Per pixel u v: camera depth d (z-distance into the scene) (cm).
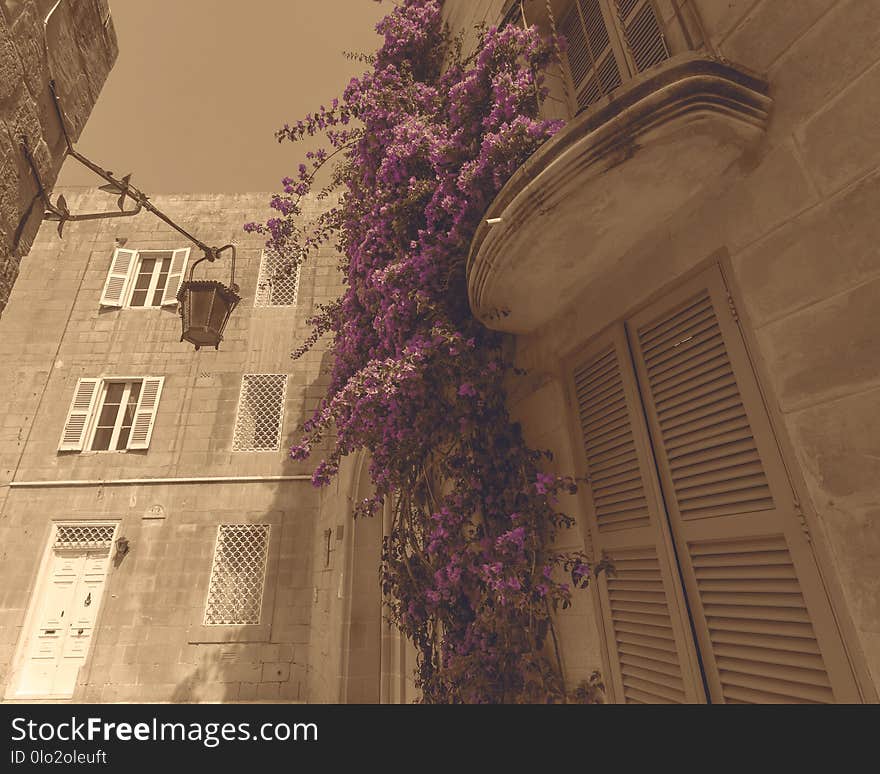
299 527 873
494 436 258
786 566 137
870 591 114
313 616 800
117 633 788
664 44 198
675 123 143
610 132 147
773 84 150
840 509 123
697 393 171
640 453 191
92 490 873
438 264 253
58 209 310
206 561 844
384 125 308
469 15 365
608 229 188
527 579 218
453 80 304
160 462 902
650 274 192
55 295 1013
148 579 825
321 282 1063
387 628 498
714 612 156
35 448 895
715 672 153
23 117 269
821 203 134
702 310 172
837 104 132
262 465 911
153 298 1051
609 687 193
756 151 154
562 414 240
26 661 772
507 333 296
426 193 268
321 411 307
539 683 209
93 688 750
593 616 208
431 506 286
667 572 173
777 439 142
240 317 1020
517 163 211
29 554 827
